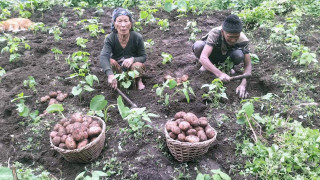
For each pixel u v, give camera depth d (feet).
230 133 12.14
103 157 11.12
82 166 10.98
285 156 10.34
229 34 13.65
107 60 14.56
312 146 10.76
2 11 25.96
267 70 16.43
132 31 15.03
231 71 16.14
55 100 14.25
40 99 14.55
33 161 11.46
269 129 11.96
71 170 10.93
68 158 10.77
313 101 13.83
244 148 11.19
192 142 10.19
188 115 10.81
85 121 11.18
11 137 12.53
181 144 10.14
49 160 11.38
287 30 18.76
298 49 16.71
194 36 20.47
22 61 18.33
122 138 11.84
